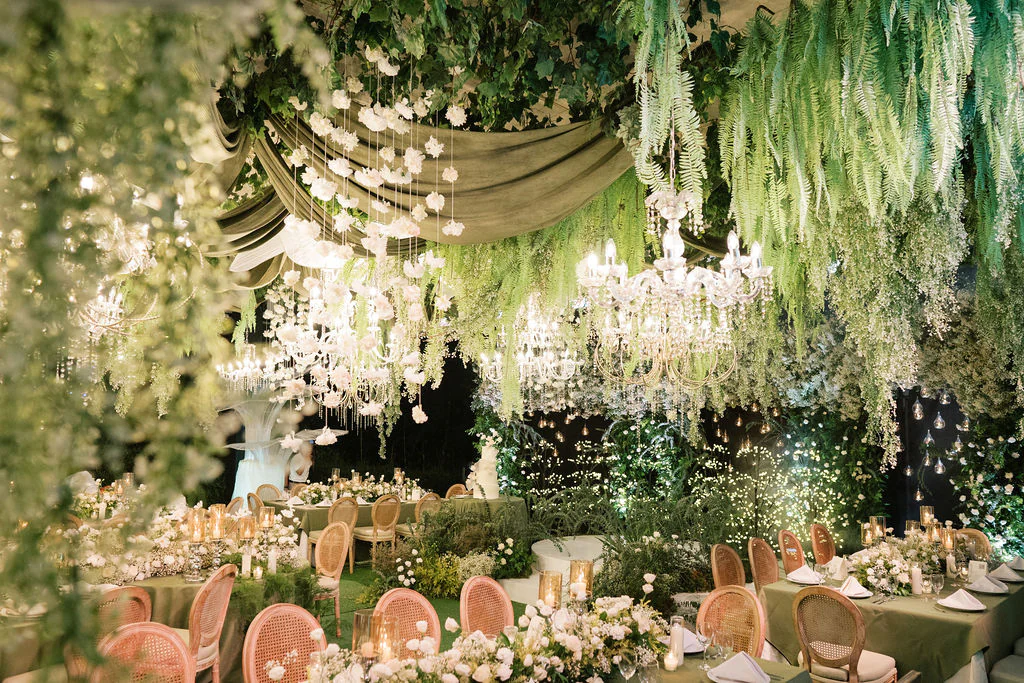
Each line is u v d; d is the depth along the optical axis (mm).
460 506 8266
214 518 5066
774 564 6043
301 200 3152
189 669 2842
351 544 8469
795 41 2553
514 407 4738
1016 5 2426
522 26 2881
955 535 5961
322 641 2996
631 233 4082
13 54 689
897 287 3682
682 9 2791
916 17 2350
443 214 3090
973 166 3555
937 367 6688
